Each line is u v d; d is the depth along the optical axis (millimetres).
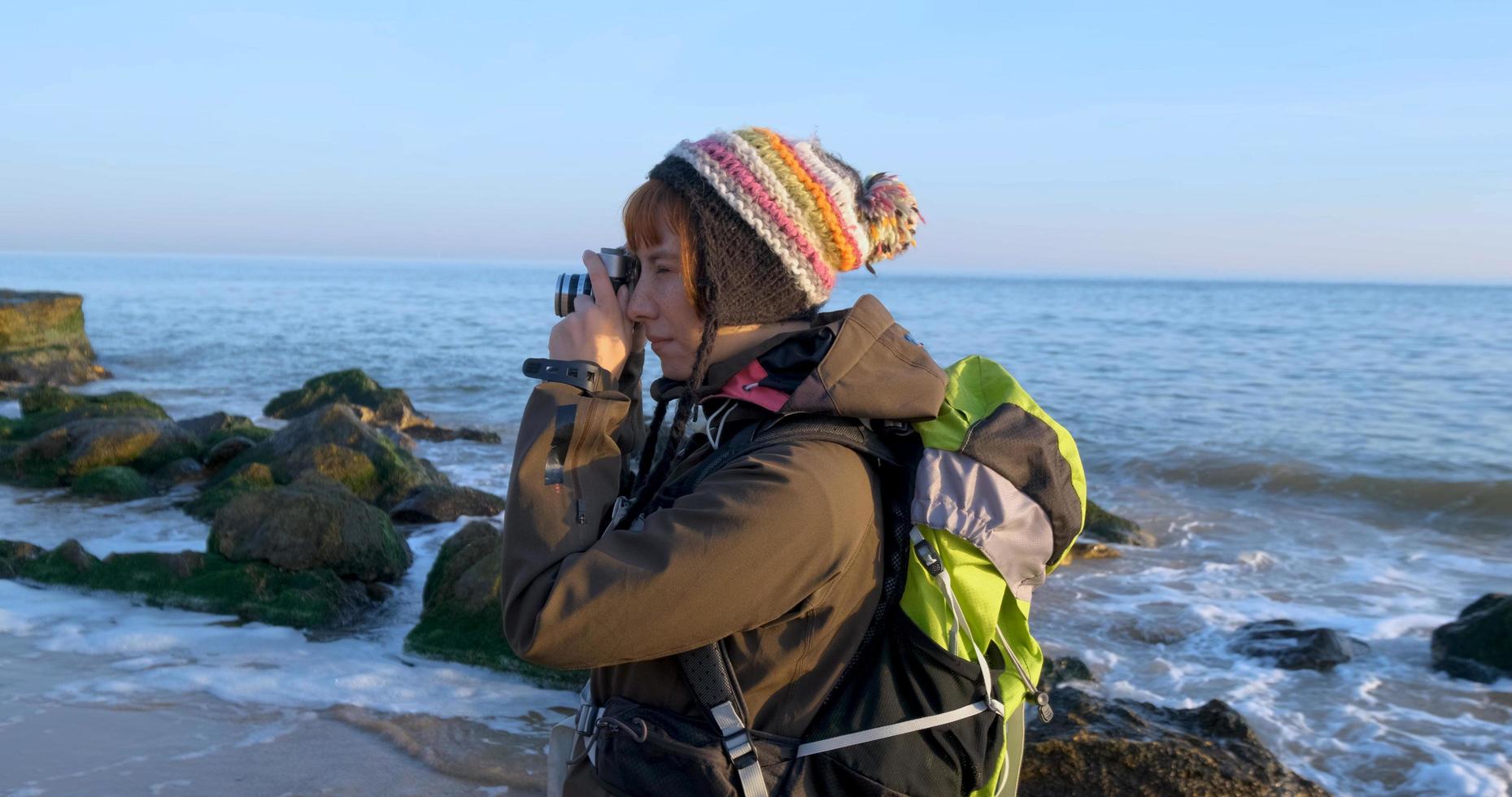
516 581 1439
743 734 1438
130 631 5398
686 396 1519
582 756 1612
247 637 5441
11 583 6105
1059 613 6672
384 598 6258
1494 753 4707
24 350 20156
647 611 1369
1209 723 4211
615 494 1561
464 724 4434
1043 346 32031
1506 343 32812
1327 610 6859
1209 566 7973
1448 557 8508
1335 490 11414
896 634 1505
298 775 3859
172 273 162125
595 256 1658
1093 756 3889
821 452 1468
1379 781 4477
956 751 1498
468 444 13391
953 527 1479
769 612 1414
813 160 1565
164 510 8539
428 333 34250
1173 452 13312
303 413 14148
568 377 1567
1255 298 92188
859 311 1584
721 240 1518
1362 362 26500
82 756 3934
